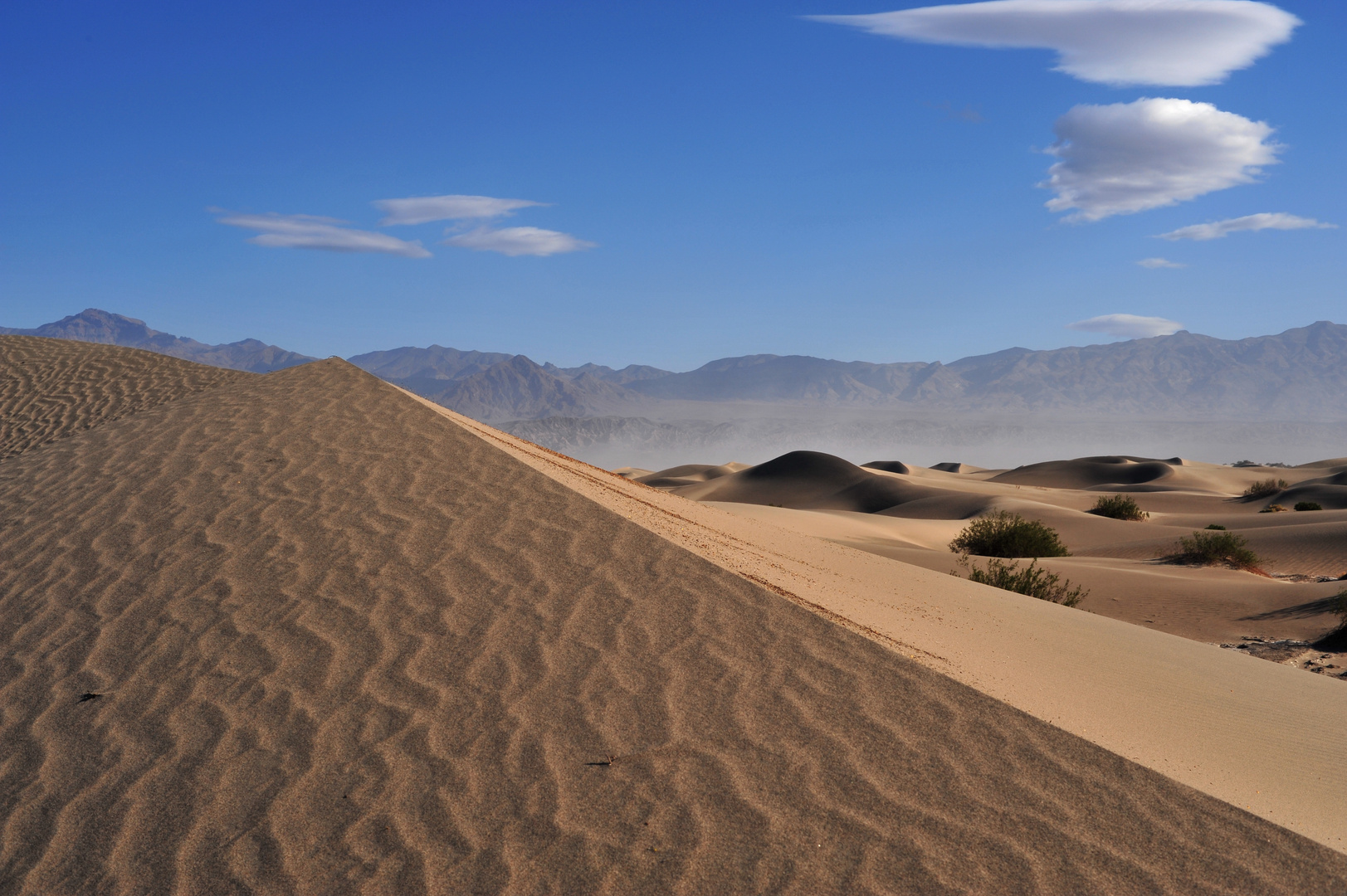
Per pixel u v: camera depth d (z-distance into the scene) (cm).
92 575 609
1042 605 1080
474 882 324
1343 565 2691
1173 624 1641
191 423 961
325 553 620
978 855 331
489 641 499
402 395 1071
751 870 325
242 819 363
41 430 2236
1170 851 334
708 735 411
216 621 531
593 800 366
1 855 355
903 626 670
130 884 333
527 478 783
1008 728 421
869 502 8519
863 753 397
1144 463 11844
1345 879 320
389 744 407
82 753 415
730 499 9894
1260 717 585
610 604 547
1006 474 12862
